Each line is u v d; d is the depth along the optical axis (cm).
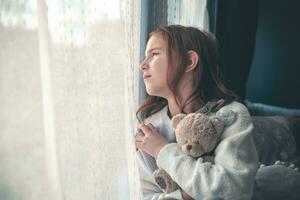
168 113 109
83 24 70
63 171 68
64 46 67
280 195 119
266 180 123
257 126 181
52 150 65
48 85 64
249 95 242
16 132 60
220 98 108
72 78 69
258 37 236
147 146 97
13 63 59
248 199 91
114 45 76
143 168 105
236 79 197
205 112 104
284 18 233
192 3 147
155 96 112
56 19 66
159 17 136
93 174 73
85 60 71
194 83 105
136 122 106
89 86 72
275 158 174
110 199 77
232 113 99
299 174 129
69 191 69
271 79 241
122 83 78
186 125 95
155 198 99
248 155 94
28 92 61
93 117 73
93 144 73
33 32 61
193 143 93
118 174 78
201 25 156
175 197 95
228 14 187
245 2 193
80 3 70
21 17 59
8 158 60
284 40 236
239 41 193
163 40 102
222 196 89
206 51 107
